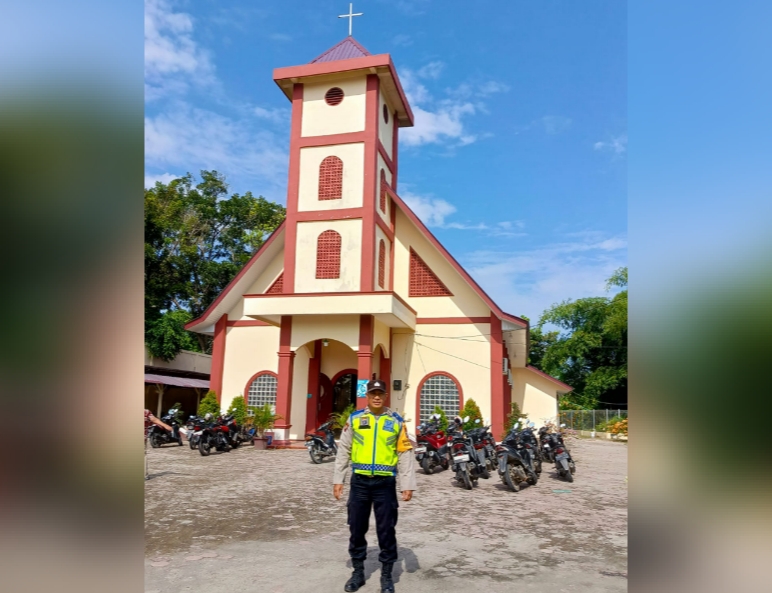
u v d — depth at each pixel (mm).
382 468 4660
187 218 29469
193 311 30703
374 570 5164
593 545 6121
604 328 36719
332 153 18219
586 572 5125
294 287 17656
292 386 18703
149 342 23453
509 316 18062
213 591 4520
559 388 21797
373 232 17422
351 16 20016
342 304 16484
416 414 18328
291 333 17203
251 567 5172
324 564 5289
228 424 16188
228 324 20375
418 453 12219
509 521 7348
